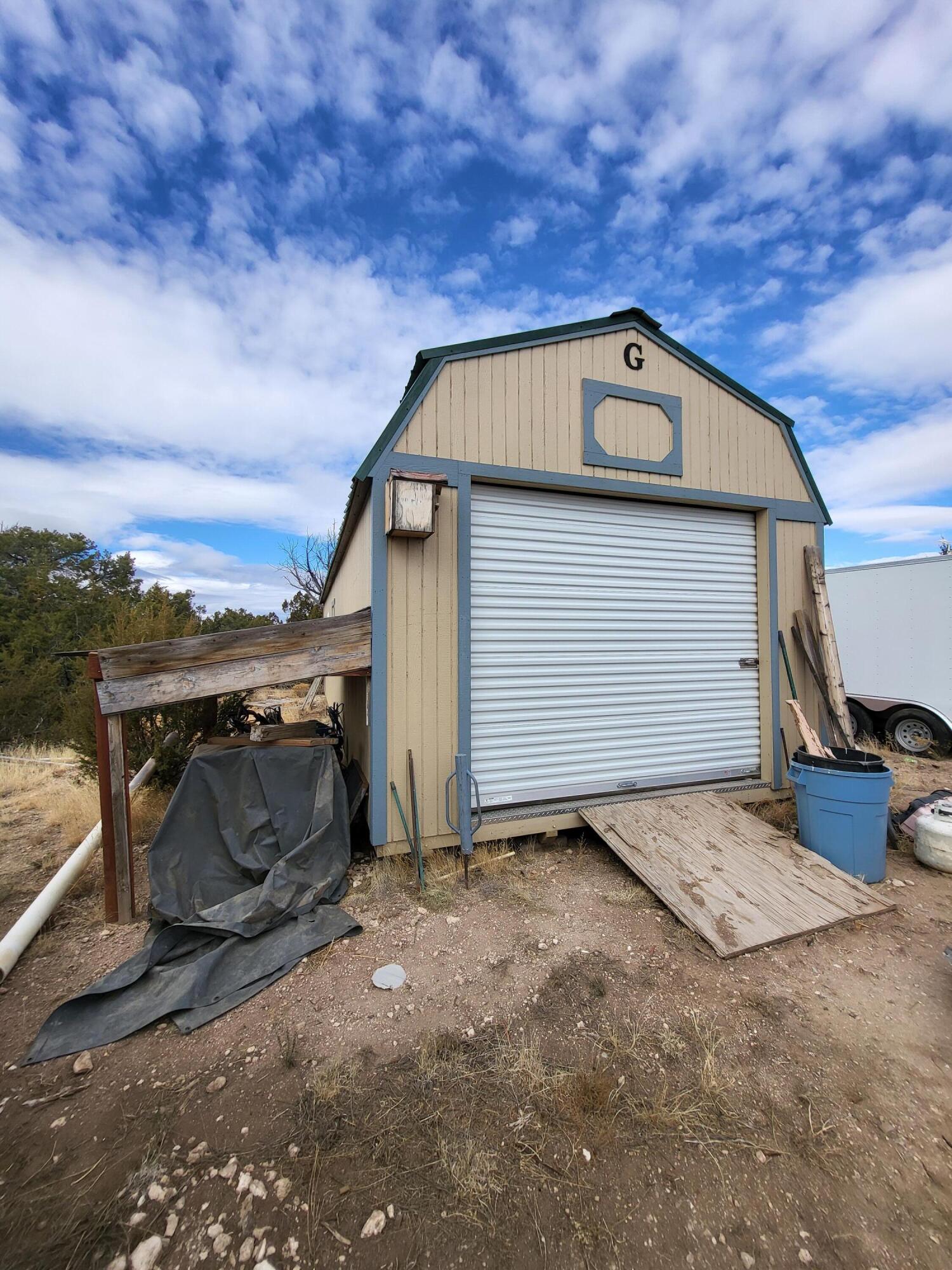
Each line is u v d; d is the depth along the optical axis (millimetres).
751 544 5473
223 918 3070
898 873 4098
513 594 4473
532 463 4379
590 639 4746
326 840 3643
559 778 4625
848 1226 1626
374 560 3957
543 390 4438
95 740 5781
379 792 3957
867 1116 2000
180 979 2689
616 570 4855
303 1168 1772
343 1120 1951
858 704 8320
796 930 3139
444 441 4125
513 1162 1800
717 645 5285
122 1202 1666
